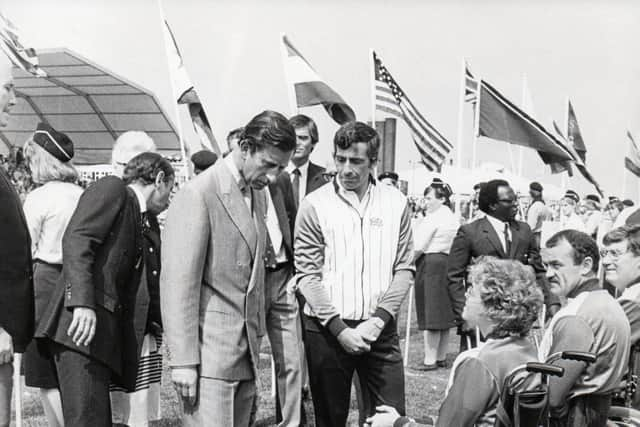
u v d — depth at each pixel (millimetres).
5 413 3434
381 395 4051
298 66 7520
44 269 4680
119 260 3762
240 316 3428
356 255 4016
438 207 8180
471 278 2797
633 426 3348
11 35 8375
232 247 3389
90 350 3629
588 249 3350
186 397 3312
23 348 3404
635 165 16609
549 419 3174
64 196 4742
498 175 23047
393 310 3994
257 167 3393
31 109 22438
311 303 4000
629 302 3539
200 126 7504
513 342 2715
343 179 4016
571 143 14492
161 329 4531
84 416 3617
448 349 9492
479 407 2613
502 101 8719
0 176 3357
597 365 3145
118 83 19766
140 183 4316
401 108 8930
